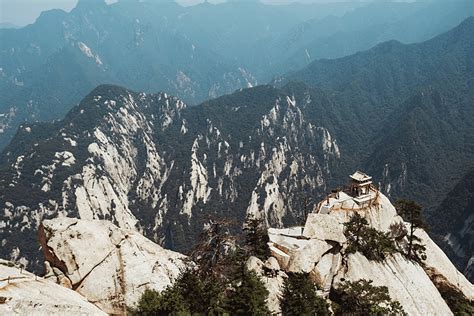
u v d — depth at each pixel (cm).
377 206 8144
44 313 3359
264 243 6638
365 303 6031
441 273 8138
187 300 4603
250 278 5197
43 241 4609
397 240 8169
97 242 4644
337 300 6444
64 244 4481
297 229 7162
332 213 7688
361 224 7100
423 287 7225
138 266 4706
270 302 5578
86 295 4366
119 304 4419
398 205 8381
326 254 6856
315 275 6481
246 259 6134
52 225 4603
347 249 6969
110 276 4534
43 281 3900
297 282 5694
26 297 3491
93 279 4450
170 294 4481
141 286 4588
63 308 3456
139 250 4888
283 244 6669
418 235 8606
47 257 4547
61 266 4447
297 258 6431
